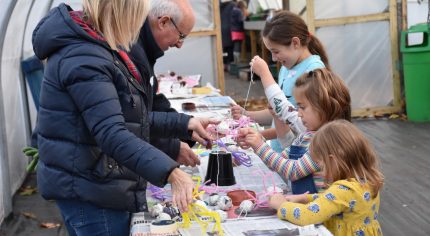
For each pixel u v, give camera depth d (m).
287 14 3.16
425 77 8.05
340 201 2.12
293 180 2.45
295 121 2.77
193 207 2.14
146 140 2.29
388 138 7.36
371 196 2.18
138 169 1.97
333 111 2.44
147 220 2.21
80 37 2.07
